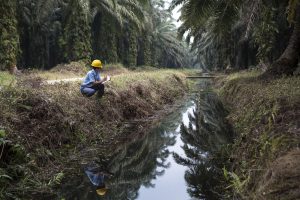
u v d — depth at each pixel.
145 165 8.91
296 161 5.18
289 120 7.23
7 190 6.14
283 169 5.09
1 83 10.09
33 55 28.08
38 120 8.30
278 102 8.49
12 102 8.11
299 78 12.41
